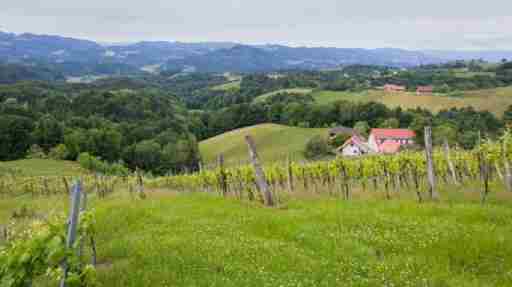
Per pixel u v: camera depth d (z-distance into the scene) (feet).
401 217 53.83
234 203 75.72
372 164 101.04
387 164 98.99
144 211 68.64
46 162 334.85
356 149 375.45
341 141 399.65
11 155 353.51
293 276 35.06
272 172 121.39
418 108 483.51
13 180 193.57
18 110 395.75
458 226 47.39
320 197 83.30
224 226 54.70
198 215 63.82
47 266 26.66
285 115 501.56
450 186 91.45
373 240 44.83
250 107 521.24
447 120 399.03
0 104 410.11
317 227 50.80
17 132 359.46
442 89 621.72
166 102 572.92
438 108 499.10
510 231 44.65
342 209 60.85
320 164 119.65
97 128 404.57
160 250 44.65
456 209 56.49
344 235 46.98
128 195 120.57
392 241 44.04
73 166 328.08
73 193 28.07
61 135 377.09
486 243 40.78
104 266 42.63
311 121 485.15
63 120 408.87
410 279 34.09
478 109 469.16
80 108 467.52
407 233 46.47
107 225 61.31
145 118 479.41
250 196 90.53
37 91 517.96
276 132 437.99
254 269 37.37
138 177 129.59
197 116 545.44
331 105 493.77
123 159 378.12
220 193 111.65
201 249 43.91
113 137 377.09
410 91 641.81
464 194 75.05
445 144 102.83
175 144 381.19
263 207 71.05
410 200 71.15
